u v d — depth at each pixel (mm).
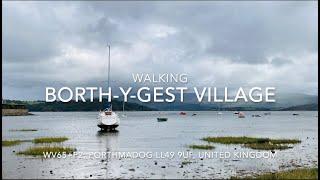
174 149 51469
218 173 32656
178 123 155250
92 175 31438
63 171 33125
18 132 90812
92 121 178250
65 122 163500
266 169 34969
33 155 42375
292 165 37406
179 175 31594
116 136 77188
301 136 78688
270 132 93438
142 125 133500
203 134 84875
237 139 63062
